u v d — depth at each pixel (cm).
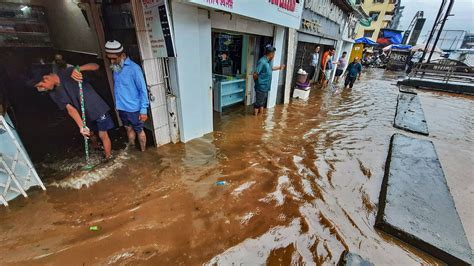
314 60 1008
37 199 252
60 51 630
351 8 1168
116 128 439
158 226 226
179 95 366
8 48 587
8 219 224
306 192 295
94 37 405
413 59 2072
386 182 317
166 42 302
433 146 448
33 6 615
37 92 523
